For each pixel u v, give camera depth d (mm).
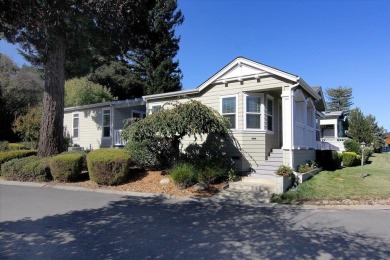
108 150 11461
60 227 5758
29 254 4336
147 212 7055
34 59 19828
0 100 24234
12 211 7078
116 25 13336
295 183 10172
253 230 5633
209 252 4465
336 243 4902
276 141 13289
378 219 6477
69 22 12484
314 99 15312
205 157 11898
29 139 19828
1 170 12562
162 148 11812
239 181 10430
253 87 11766
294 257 4293
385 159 20562
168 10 25375
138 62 29266
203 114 10359
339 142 23312
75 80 26547
